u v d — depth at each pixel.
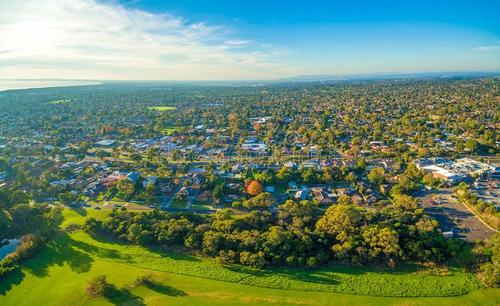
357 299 100.94
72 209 170.25
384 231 123.06
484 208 153.12
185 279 111.19
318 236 128.88
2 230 146.12
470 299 100.31
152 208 169.88
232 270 115.44
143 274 113.56
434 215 154.88
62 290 107.00
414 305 98.12
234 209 165.88
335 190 188.12
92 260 123.44
